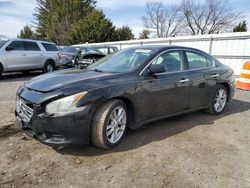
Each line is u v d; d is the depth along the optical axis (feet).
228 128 15.37
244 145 12.88
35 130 10.52
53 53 41.39
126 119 12.47
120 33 133.08
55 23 145.38
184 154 11.57
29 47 37.55
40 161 10.46
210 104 17.39
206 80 16.43
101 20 124.26
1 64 33.32
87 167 10.14
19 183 8.89
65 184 8.96
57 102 10.21
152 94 13.15
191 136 13.80
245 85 28.91
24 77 37.35
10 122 14.88
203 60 17.03
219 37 38.65
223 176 9.87
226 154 11.75
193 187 9.07
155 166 10.40
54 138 10.41
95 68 14.57
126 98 12.16
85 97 10.60
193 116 17.62
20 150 11.35
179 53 15.31
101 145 11.43
